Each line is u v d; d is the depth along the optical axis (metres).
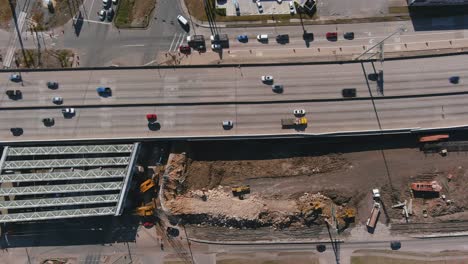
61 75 83.75
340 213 86.56
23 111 83.19
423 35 86.44
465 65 84.38
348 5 86.75
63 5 85.81
